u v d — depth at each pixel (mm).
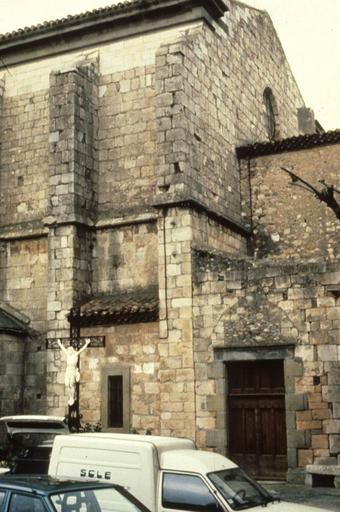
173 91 23094
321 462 19391
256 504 10781
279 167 26750
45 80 27109
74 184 24141
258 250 26484
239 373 21203
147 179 24859
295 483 19531
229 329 21141
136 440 11828
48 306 23766
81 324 23250
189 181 22703
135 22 25828
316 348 19984
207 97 24922
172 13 25344
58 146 24625
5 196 26875
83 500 8781
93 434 12703
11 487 8727
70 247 23875
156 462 11359
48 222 24203
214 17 26109
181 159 22578
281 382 20656
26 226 26188
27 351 24828
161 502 10930
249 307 21016
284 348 20344
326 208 25750
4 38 27250
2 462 18500
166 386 21562
